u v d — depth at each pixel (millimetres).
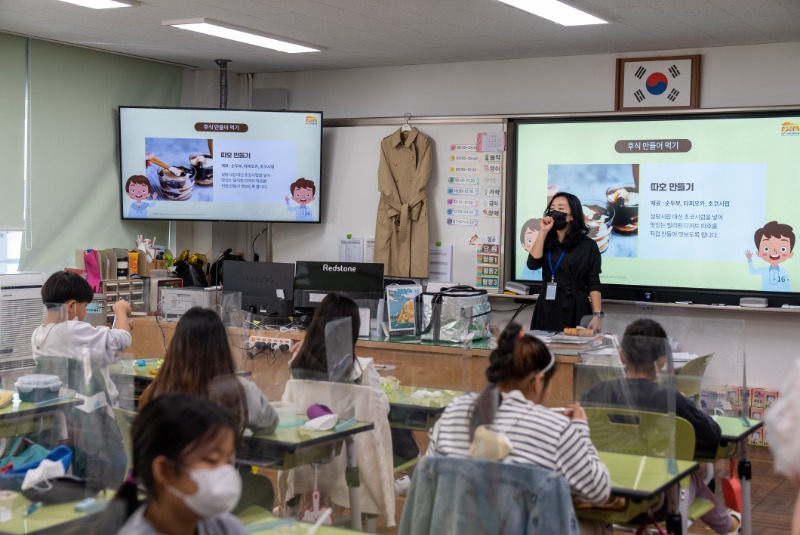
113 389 3379
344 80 8391
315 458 3414
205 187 7887
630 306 7242
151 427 1698
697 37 6641
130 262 7719
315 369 3621
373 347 5320
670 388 3225
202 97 8555
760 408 6723
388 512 3781
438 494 2494
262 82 8742
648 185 7102
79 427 3314
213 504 1693
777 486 5676
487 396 2594
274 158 7945
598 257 6102
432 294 5328
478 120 7609
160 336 6391
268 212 7980
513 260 7594
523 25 6395
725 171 6859
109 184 7887
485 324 5484
